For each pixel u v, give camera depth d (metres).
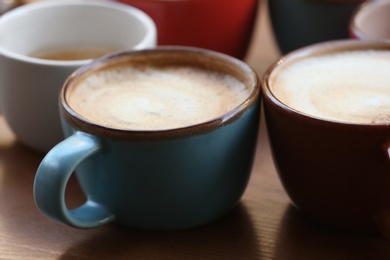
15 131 0.47
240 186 0.41
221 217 0.42
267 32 0.61
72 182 0.45
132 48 0.47
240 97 0.41
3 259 0.40
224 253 0.40
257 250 0.40
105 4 0.50
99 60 0.43
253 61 0.57
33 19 0.50
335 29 0.52
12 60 0.44
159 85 0.43
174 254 0.40
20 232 0.42
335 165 0.38
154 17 0.51
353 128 0.36
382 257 0.39
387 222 0.38
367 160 0.37
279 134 0.39
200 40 0.52
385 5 0.51
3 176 0.46
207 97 0.42
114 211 0.40
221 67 0.44
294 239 0.41
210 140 0.38
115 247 0.40
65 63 0.44
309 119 0.37
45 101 0.45
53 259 0.40
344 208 0.39
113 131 0.37
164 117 0.40
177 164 0.38
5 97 0.46
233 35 0.53
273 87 0.41
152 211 0.40
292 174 0.40
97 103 0.42
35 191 0.38
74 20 0.51
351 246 0.40
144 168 0.38
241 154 0.40
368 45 0.44
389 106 0.39
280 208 0.43
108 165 0.38
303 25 0.53
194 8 0.51
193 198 0.40
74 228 0.41
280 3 0.54
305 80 0.42
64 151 0.37
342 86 0.41
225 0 0.51
